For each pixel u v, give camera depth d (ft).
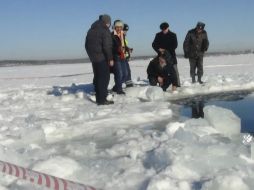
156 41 24.86
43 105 21.38
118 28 23.85
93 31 20.17
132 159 10.22
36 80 53.57
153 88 22.49
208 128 12.75
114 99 22.04
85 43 20.65
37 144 12.67
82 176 9.11
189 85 26.63
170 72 24.50
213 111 13.26
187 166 9.02
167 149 10.03
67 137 13.70
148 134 13.10
